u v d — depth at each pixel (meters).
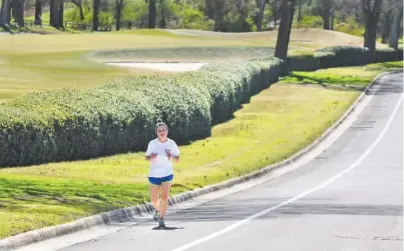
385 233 19.22
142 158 35.19
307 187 30.33
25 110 31.48
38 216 19.59
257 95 66.31
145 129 37.69
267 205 24.83
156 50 102.19
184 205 25.39
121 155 35.53
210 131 45.81
